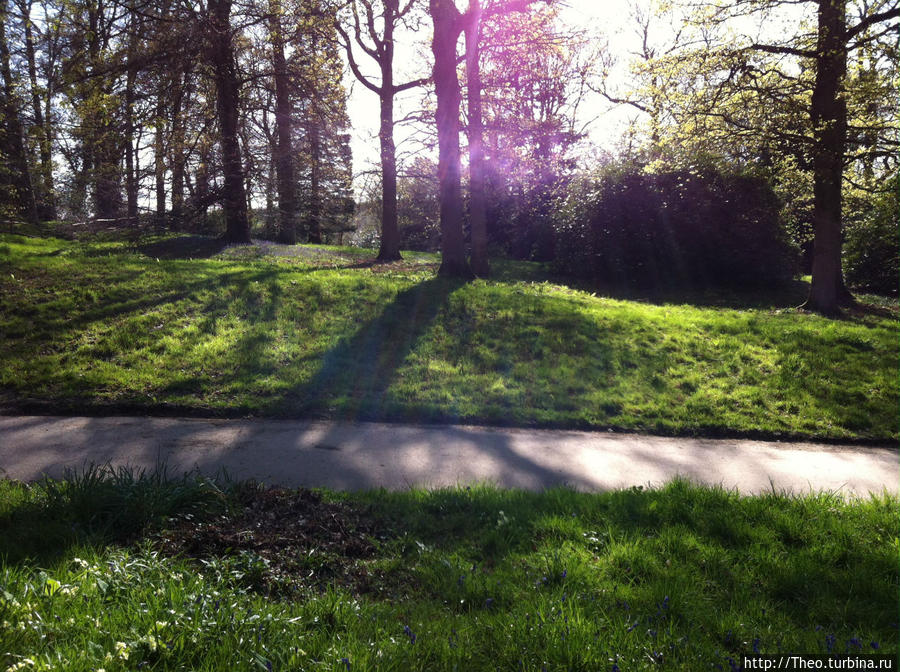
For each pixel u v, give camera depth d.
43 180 25.36
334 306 12.44
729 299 19.06
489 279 19.33
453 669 2.84
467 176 22.38
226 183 21.14
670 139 17.02
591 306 14.24
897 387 10.20
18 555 3.71
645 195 20.88
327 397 8.77
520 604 3.57
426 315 12.27
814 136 15.09
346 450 6.93
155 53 18.56
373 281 14.40
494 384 9.54
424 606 3.61
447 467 6.56
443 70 16.20
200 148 21.14
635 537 4.65
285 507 4.93
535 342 11.38
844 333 13.02
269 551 4.19
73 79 19.02
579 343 11.46
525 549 4.50
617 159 22.64
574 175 26.28
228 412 8.12
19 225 25.19
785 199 21.34
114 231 21.58
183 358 9.73
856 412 9.27
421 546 4.42
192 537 4.20
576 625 3.24
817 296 16.55
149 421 7.66
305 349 10.41
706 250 20.53
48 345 9.95
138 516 4.40
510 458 6.97
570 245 22.30
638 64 16.41
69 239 23.56
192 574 3.55
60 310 11.27
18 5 23.81
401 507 5.12
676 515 5.10
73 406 8.00
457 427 8.12
